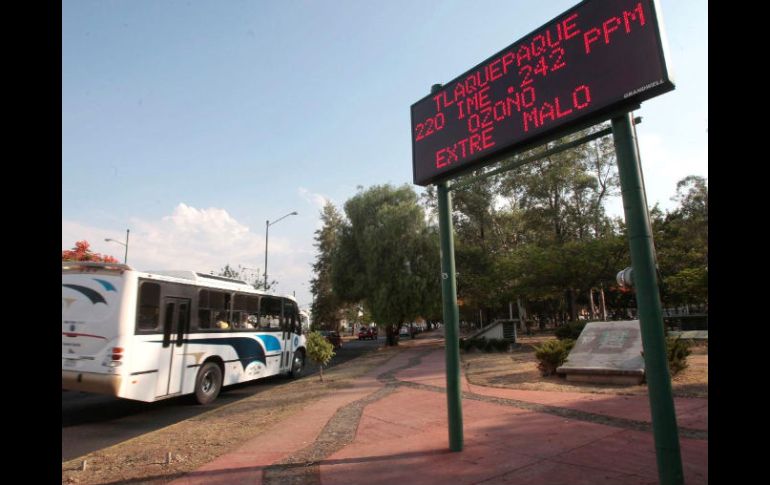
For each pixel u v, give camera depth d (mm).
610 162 29703
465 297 29562
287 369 16062
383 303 27594
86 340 9328
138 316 9656
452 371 5953
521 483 4574
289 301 16516
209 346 11844
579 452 5410
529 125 4965
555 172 28672
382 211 29406
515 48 5238
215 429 8055
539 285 22141
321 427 7695
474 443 6105
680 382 9242
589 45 4406
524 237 35906
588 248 20672
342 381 13609
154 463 6055
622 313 44438
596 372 10234
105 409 10938
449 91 6125
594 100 4297
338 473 5277
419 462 5473
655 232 23484
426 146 6430
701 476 4414
